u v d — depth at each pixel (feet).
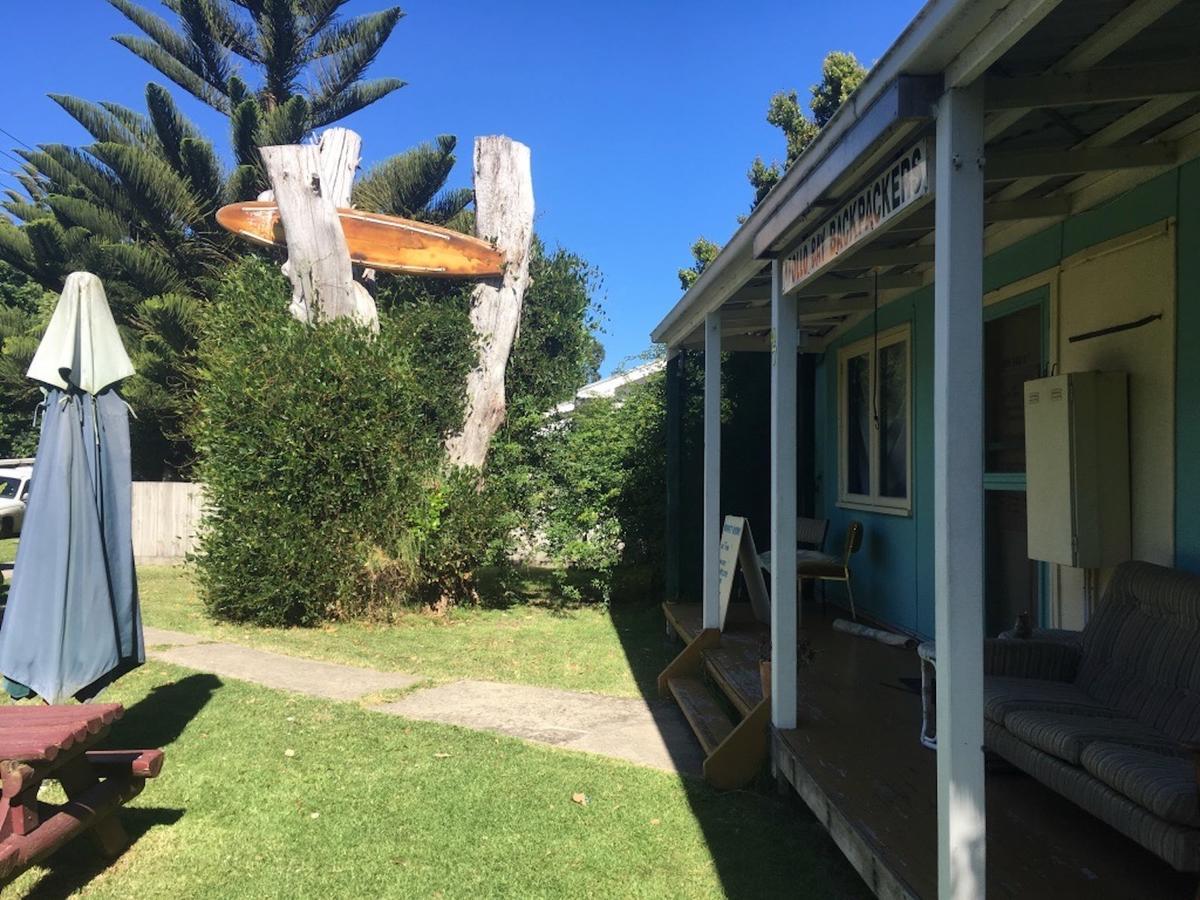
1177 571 10.62
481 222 34.01
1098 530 12.59
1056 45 7.67
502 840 11.94
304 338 28.43
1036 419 13.47
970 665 7.42
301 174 30.40
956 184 7.48
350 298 31.07
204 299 54.85
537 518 32.14
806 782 11.30
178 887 10.69
